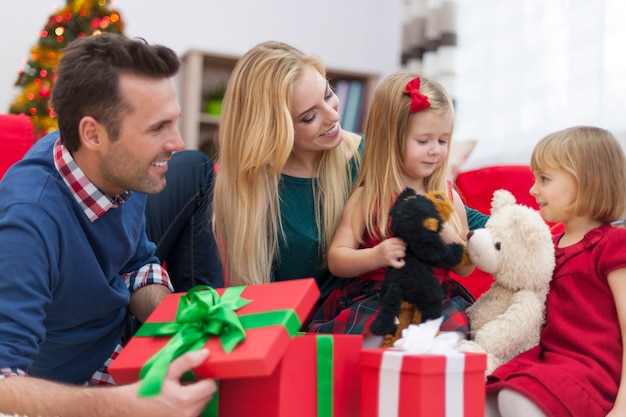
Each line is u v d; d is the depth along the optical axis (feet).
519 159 9.18
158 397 3.35
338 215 5.13
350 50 12.48
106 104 4.08
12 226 3.84
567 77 8.52
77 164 4.24
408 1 11.12
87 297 4.33
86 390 3.47
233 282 5.06
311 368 3.68
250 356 3.31
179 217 5.53
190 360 3.40
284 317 3.49
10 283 3.71
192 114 10.53
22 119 6.24
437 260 4.29
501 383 4.17
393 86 4.96
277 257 5.11
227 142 5.08
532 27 9.12
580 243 4.63
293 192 5.20
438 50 10.28
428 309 4.26
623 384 4.20
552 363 4.36
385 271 4.68
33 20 10.75
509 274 4.54
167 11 11.43
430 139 4.85
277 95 4.85
